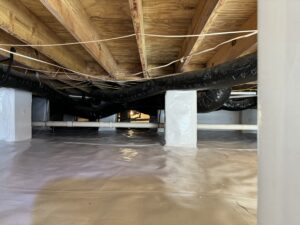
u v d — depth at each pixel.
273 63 0.56
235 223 1.35
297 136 0.49
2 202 1.57
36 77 3.43
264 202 0.60
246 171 2.37
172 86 3.16
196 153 3.21
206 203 1.61
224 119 5.95
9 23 1.62
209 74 2.52
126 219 1.38
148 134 5.31
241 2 1.57
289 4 0.51
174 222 1.36
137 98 3.89
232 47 2.30
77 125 4.80
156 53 2.79
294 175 0.49
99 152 3.20
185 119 3.65
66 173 2.21
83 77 3.38
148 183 1.97
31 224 1.30
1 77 2.79
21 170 2.29
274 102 0.55
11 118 3.92
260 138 0.61
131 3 1.28
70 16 1.54
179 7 1.70
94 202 1.59
